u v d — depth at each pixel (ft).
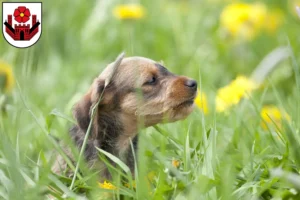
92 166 25.71
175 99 26.11
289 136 23.39
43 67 43.83
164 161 21.62
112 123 26.81
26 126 29.86
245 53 44.96
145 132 28.07
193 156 24.41
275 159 23.66
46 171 20.88
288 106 31.81
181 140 26.61
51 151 27.68
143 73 26.73
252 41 46.14
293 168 22.90
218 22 48.26
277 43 45.55
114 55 44.55
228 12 43.88
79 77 41.75
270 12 48.91
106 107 26.78
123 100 26.63
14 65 37.63
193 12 49.70
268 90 38.22
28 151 27.40
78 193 22.63
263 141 26.18
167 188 21.27
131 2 48.60
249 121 29.12
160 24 48.78
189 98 26.21
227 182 20.17
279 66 40.27
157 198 20.67
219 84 40.65
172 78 26.68
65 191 20.89
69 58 46.06
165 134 26.32
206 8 50.49
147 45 46.19
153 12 49.85
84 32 45.93
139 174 21.06
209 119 29.30
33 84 39.29
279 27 47.34
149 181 23.26
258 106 30.60
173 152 26.04
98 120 26.63
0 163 23.40
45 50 44.88
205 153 22.15
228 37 45.21
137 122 26.68
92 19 46.09
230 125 29.01
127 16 41.06
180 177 21.21
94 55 44.62
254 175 22.34
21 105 28.04
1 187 22.15
